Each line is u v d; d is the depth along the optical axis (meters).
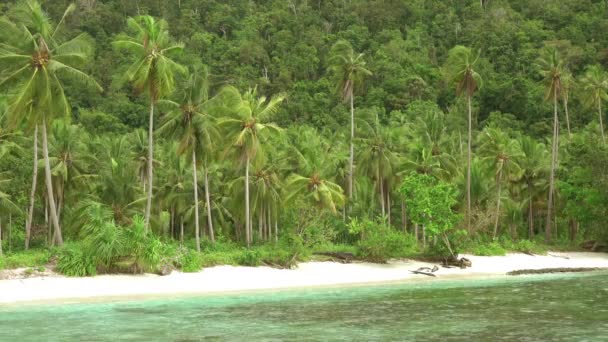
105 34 144.25
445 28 151.00
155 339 20.06
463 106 118.25
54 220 38.72
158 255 34.25
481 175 66.06
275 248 42.94
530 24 134.75
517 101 115.12
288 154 59.09
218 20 158.00
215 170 65.06
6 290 29.06
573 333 21.27
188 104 43.66
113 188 51.75
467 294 32.28
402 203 64.62
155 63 39.56
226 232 66.56
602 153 57.53
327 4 163.62
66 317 24.25
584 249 60.31
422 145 61.12
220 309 26.75
